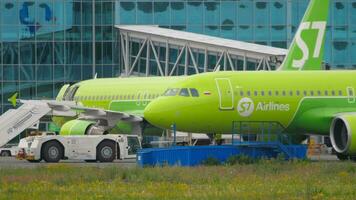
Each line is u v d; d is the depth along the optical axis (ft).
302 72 504.43
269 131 495.82
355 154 479.82
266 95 492.54
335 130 490.90
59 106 597.11
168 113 493.36
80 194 298.76
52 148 505.66
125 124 602.44
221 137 604.08
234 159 442.09
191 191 304.30
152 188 314.35
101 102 629.51
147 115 499.92
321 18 632.79
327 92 499.51
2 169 404.16
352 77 505.66
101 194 298.15
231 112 490.08
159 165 423.64
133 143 527.81
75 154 505.25
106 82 638.94
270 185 324.60
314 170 382.63
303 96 495.82
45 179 351.25
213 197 284.61
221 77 496.23
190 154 448.24
